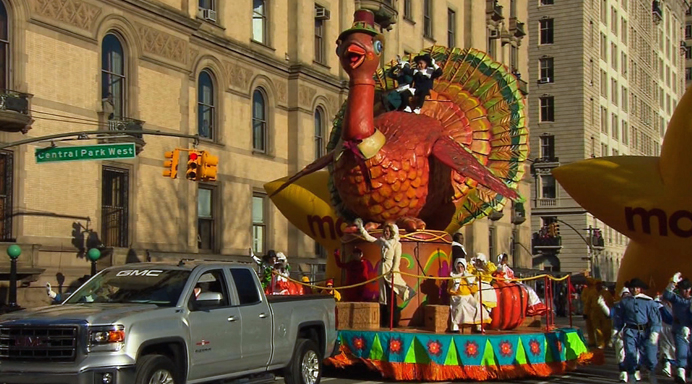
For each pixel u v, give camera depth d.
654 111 99.25
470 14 51.75
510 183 18.09
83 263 26.33
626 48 87.06
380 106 18.44
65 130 25.75
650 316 14.56
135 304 10.72
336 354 14.28
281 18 37.28
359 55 15.34
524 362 15.15
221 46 33.09
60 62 25.72
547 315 16.45
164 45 29.91
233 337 11.34
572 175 20.06
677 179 18.48
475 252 50.41
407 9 45.91
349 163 15.98
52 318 9.81
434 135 16.44
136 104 28.53
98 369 9.48
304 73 37.50
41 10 25.09
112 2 27.59
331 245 20.67
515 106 18.28
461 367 14.63
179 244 30.36
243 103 34.56
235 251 33.62
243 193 34.31
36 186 24.91
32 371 9.59
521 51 58.94
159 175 29.62
